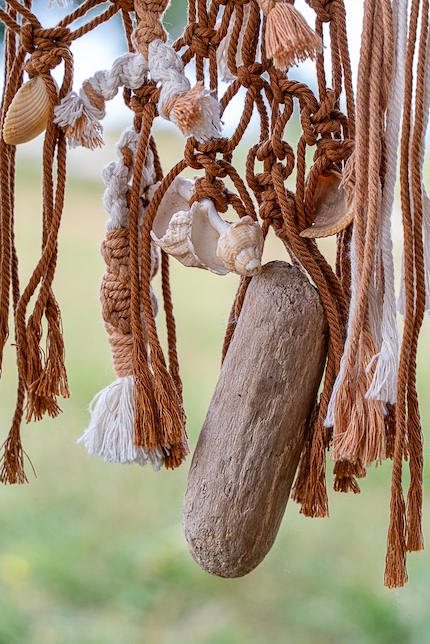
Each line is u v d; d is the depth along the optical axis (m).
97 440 0.90
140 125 0.91
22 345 0.91
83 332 1.61
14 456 0.94
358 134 0.86
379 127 0.85
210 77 0.89
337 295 0.89
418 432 0.88
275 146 0.88
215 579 1.38
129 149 0.91
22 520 1.45
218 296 1.74
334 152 0.88
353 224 0.87
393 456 0.88
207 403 1.49
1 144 0.91
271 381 0.89
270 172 0.89
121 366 0.91
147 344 0.92
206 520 0.89
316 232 0.88
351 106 0.88
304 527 1.41
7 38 0.92
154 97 0.89
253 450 0.89
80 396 1.51
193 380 1.53
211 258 0.90
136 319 0.90
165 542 1.43
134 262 0.90
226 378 0.90
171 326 0.94
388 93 0.86
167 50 0.88
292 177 1.24
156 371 0.90
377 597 1.31
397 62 0.86
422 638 1.26
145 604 1.36
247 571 0.90
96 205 1.66
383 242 0.87
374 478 1.41
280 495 0.90
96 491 1.48
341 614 1.31
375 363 0.86
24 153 1.74
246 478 0.89
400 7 0.85
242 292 0.91
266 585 1.37
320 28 0.88
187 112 0.87
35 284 0.91
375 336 0.87
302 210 0.88
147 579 1.39
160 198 0.90
